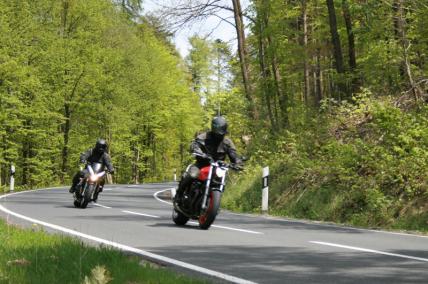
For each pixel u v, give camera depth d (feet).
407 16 74.33
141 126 242.78
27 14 144.05
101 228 44.78
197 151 44.52
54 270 24.00
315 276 26.48
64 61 162.81
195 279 23.75
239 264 29.40
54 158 187.11
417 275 27.07
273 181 77.10
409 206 54.95
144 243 36.76
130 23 190.60
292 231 46.62
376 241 41.06
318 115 84.84
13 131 153.07
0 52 134.21
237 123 105.91
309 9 108.99
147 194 105.91
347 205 61.16
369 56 79.66
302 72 120.88
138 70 197.67
